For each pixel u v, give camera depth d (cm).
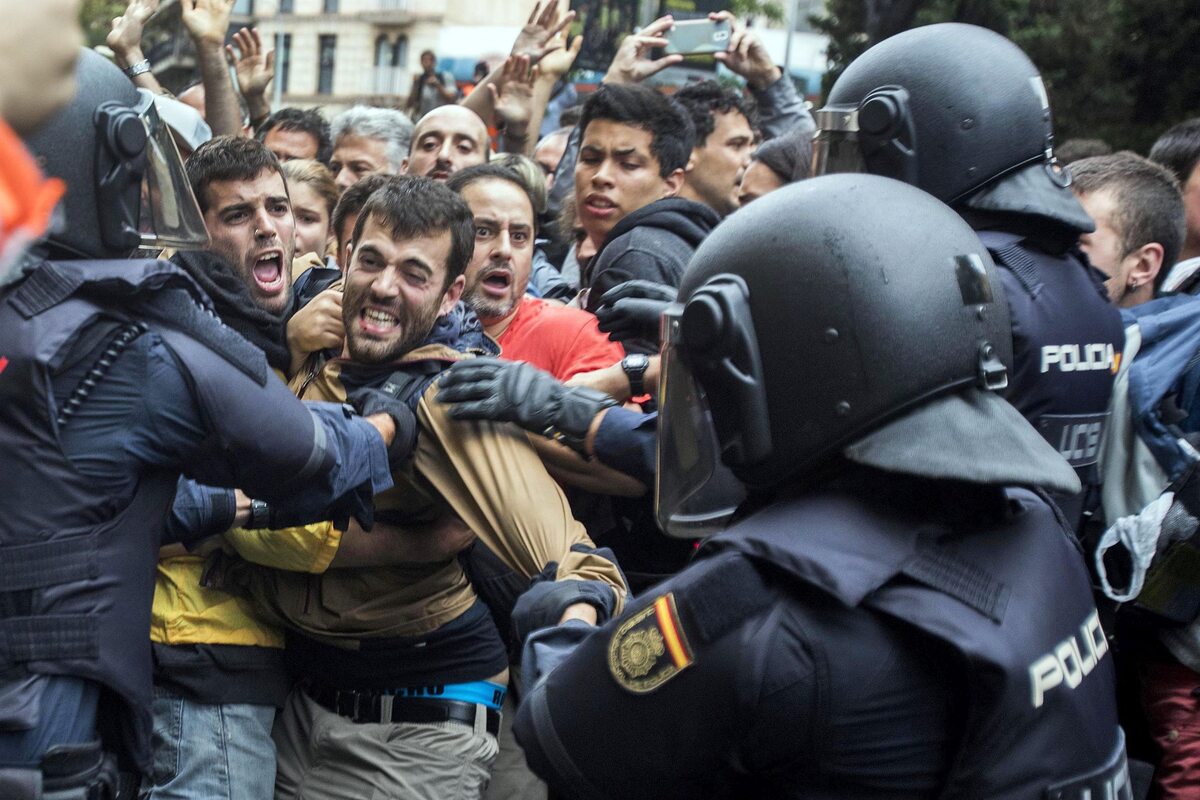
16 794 178
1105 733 156
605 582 221
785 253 156
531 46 527
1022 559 156
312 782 263
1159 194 304
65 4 99
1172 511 267
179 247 215
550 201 498
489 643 269
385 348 249
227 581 256
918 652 146
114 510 188
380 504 249
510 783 293
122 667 187
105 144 186
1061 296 236
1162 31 1074
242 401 195
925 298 154
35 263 179
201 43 459
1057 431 232
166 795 248
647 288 259
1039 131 242
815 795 146
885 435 153
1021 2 1202
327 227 387
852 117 244
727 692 143
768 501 165
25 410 181
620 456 231
